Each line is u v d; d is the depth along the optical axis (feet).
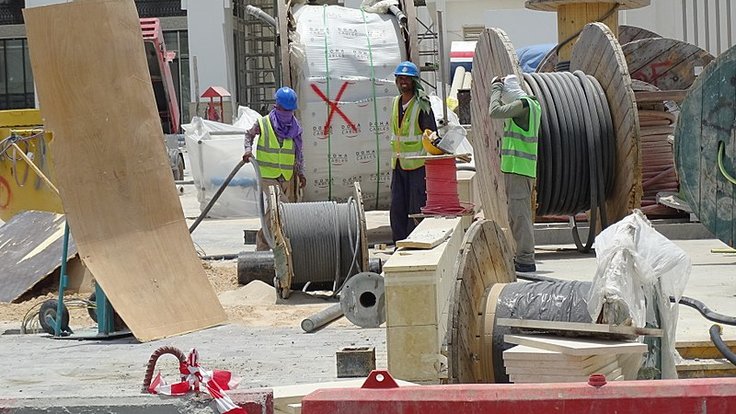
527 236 54.70
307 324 45.55
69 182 46.73
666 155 69.82
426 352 34.42
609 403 21.89
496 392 22.34
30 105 226.79
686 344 35.81
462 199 67.67
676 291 31.81
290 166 65.57
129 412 23.53
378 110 76.28
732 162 47.47
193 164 94.12
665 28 125.49
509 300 31.96
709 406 21.61
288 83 75.41
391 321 34.60
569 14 82.64
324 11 78.84
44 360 41.42
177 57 220.64
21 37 224.74
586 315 30.55
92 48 47.11
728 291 46.11
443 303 37.06
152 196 48.03
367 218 88.74
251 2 188.65
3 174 73.15
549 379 29.14
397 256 36.65
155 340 44.78
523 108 54.49
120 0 47.60
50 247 60.59
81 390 35.22
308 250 53.06
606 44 61.77
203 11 186.29
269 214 53.72
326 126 75.61
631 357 30.73
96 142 47.16
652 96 67.62
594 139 59.93
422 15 161.79
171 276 47.29
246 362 39.19
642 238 31.12
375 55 76.84
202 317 47.09
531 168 54.54
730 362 34.65
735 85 47.06
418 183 64.08
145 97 48.16
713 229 48.52
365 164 76.89
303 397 23.88
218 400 23.41
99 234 46.52
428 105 64.13
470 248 31.58
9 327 50.80
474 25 162.30
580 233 66.90
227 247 75.87
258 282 56.59
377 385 23.09
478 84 65.77
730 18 115.34
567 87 60.95
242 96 189.26
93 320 51.70
